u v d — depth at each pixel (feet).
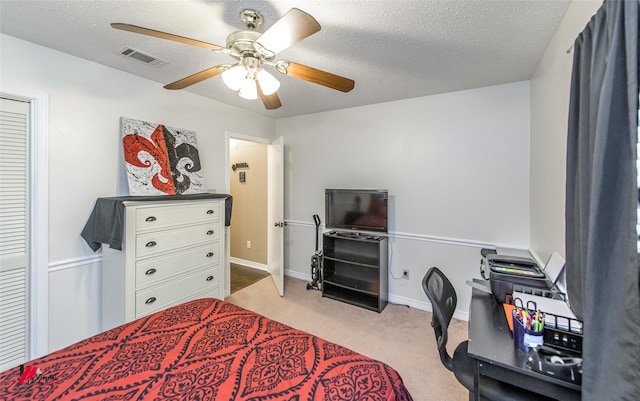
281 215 11.43
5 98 6.14
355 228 10.86
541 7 4.87
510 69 7.51
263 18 5.26
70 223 7.02
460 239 9.46
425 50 6.49
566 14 4.98
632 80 2.58
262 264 14.90
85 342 4.32
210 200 8.63
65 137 6.91
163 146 8.78
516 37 5.87
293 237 13.62
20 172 6.35
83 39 6.20
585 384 2.95
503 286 5.23
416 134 10.14
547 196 6.30
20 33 5.95
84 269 7.26
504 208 8.73
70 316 7.04
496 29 5.59
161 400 3.18
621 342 2.69
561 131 5.32
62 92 6.84
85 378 3.51
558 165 5.49
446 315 5.22
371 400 3.18
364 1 4.76
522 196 8.45
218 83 8.87
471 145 9.17
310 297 11.18
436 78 8.18
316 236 12.23
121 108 7.94
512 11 5.00
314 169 12.72
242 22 5.33
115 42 6.33
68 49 6.67
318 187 12.64
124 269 6.64
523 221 8.46
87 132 7.29
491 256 6.54
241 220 15.69
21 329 6.41
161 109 8.88
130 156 7.92
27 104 6.43
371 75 7.97
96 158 7.47
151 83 8.61
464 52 6.56
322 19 5.27
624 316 2.68
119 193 7.92
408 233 10.42
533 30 5.59
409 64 7.25
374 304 10.27
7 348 6.23
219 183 10.75
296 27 3.93
